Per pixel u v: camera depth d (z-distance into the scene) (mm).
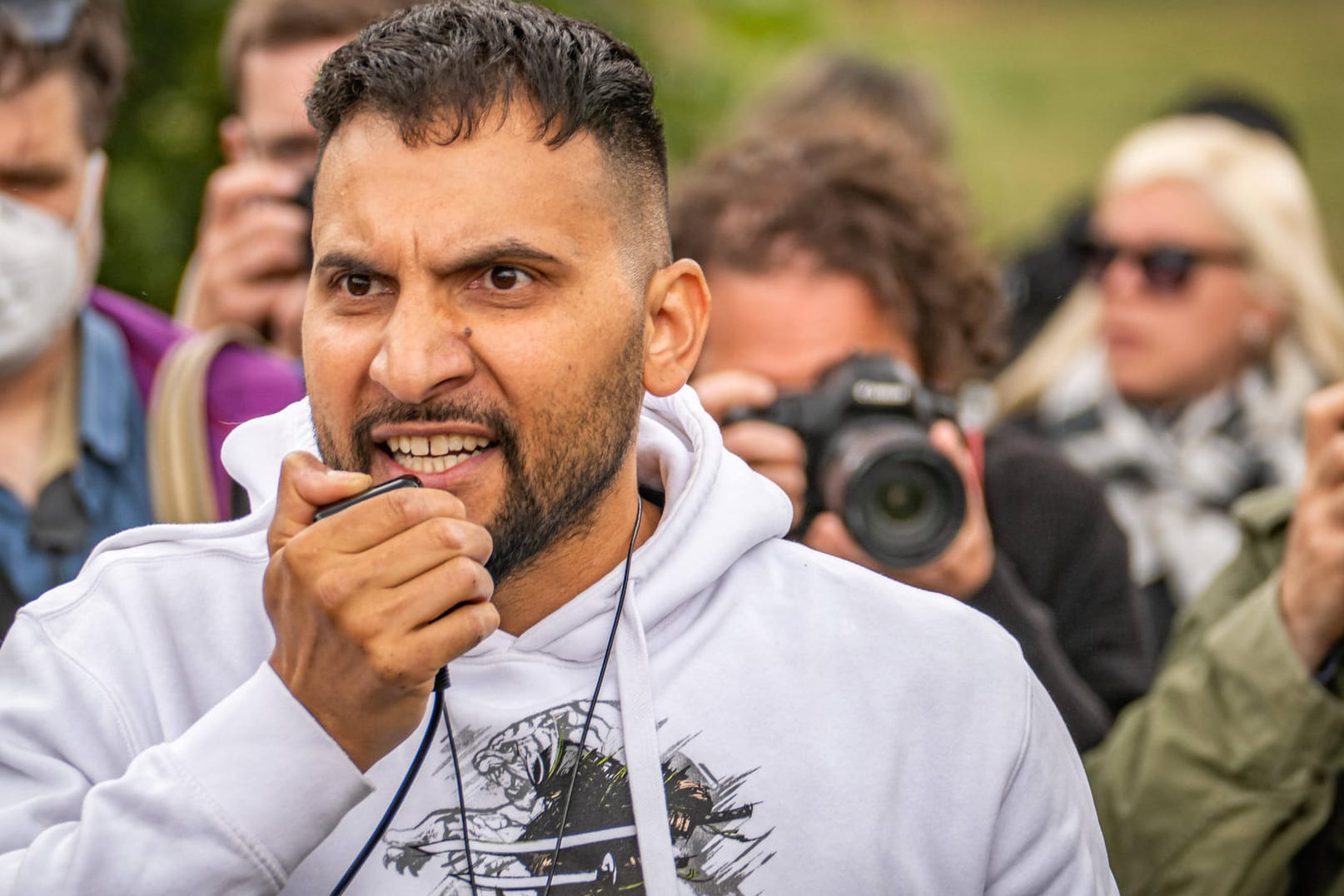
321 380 2559
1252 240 6363
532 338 2502
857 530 4215
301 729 2381
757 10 8344
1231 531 6238
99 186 4648
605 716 2729
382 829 2568
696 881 2650
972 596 4395
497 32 2570
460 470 2520
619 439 2652
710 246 4801
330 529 2367
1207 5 24469
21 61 4238
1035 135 19953
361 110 2541
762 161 4945
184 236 7086
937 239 4965
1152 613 6184
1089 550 5035
